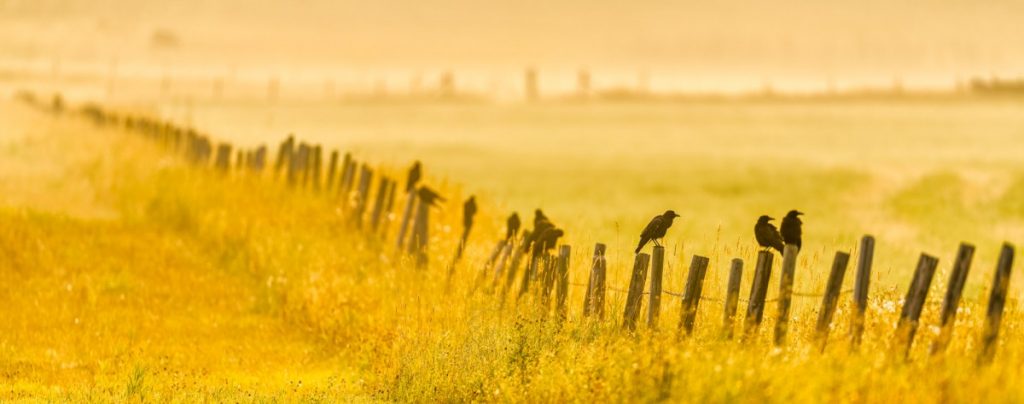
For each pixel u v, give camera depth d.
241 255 81.75
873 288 52.19
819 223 117.75
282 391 49.34
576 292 53.91
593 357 43.16
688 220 113.25
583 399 40.47
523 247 56.47
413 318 56.03
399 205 90.31
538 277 52.50
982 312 41.81
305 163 99.44
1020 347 38.47
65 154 127.56
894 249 90.75
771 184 168.25
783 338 41.12
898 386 35.72
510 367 46.81
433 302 57.38
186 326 66.12
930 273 38.91
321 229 84.50
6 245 79.25
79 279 74.31
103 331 62.94
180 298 72.88
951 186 158.75
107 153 126.25
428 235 74.31
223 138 157.88
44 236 83.94
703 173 192.12
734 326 42.09
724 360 38.72
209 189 99.88
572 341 46.50
